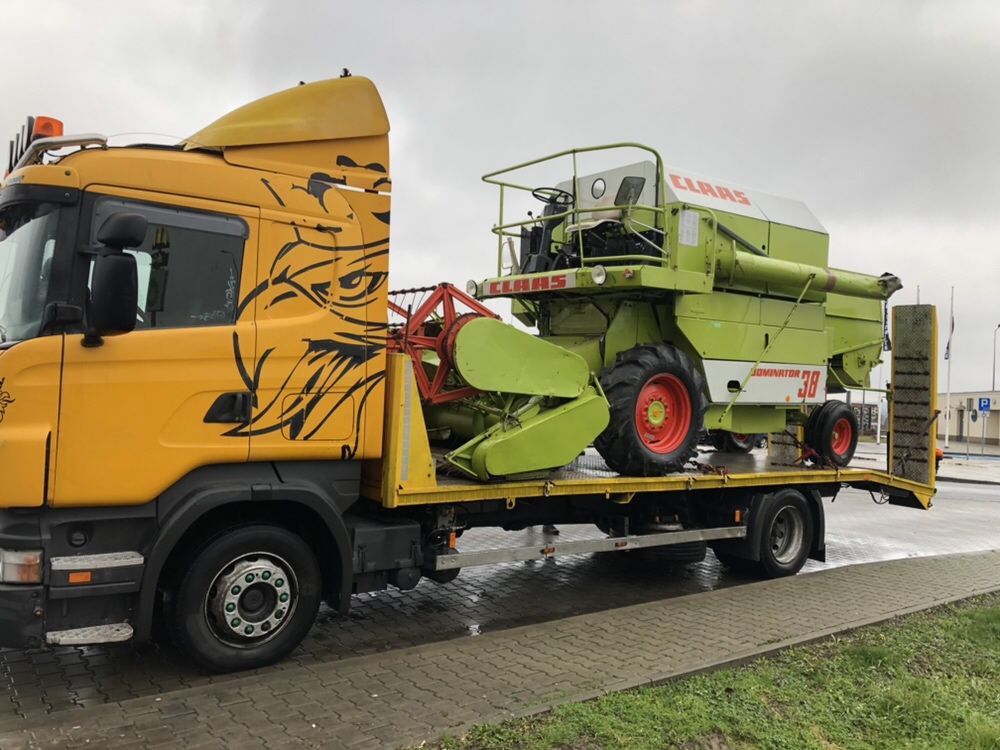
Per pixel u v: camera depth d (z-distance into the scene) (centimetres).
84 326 416
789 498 827
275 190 479
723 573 848
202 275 453
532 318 880
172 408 437
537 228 832
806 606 639
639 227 751
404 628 612
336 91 508
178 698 399
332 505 495
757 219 830
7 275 427
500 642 509
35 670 475
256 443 466
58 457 406
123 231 399
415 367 593
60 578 407
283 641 482
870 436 3328
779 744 384
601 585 777
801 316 886
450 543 581
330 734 364
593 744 364
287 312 480
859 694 459
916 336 984
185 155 458
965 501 1692
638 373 675
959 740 407
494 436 589
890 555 1003
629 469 684
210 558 454
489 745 356
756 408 864
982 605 689
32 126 459
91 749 340
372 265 515
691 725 388
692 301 764
